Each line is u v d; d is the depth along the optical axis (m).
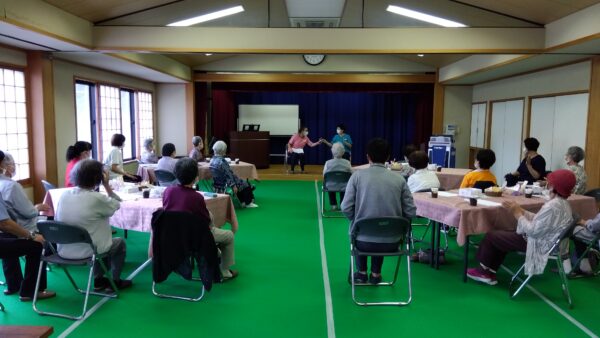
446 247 4.38
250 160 11.08
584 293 3.40
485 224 3.44
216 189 6.29
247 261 4.12
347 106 12.37
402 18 5.57
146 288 3.43
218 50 5.66
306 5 5.61
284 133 12.18
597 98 5.33
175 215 2.92
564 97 6.19
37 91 5.56
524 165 5.31
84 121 7.23
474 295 3.35
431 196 3.93
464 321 2.94
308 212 6.28
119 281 3.38
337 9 5.59
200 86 10.34
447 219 3.52
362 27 5.59
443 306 3.16
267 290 3.43
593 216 3.91
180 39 5.64
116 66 7.13
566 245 3.37
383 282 3.60
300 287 3.50
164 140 10.34
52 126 5.78
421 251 4.18
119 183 4.32
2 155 3.17
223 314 3.01
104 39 5.60
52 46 5.27
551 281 3.64
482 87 9.20
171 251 2.95
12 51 5.24
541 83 6.81
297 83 10.28
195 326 2.83
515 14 5.32
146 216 3.46
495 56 6.58
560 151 6.29
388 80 9.81
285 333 2.76
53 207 3.93
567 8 4.71
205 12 5.65
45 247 3.35
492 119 8.72
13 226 2.92
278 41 5.64
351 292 3.41
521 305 3.18
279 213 6.21
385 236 3.07
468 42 5.50
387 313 3.04
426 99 10.53
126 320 2.90
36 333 1.80
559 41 5.06
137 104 9.23
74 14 5.12
